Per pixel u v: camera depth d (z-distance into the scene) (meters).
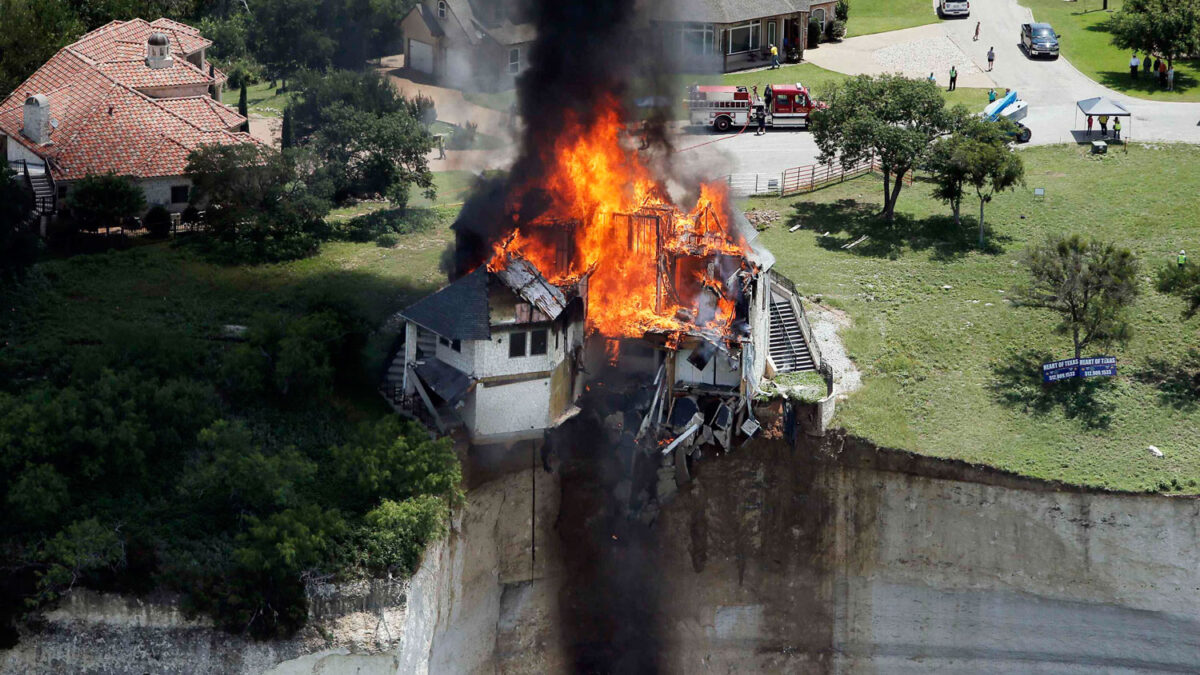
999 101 148.12
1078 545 97.94
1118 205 131.88
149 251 117.81
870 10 192.38
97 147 124.06
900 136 125.62
